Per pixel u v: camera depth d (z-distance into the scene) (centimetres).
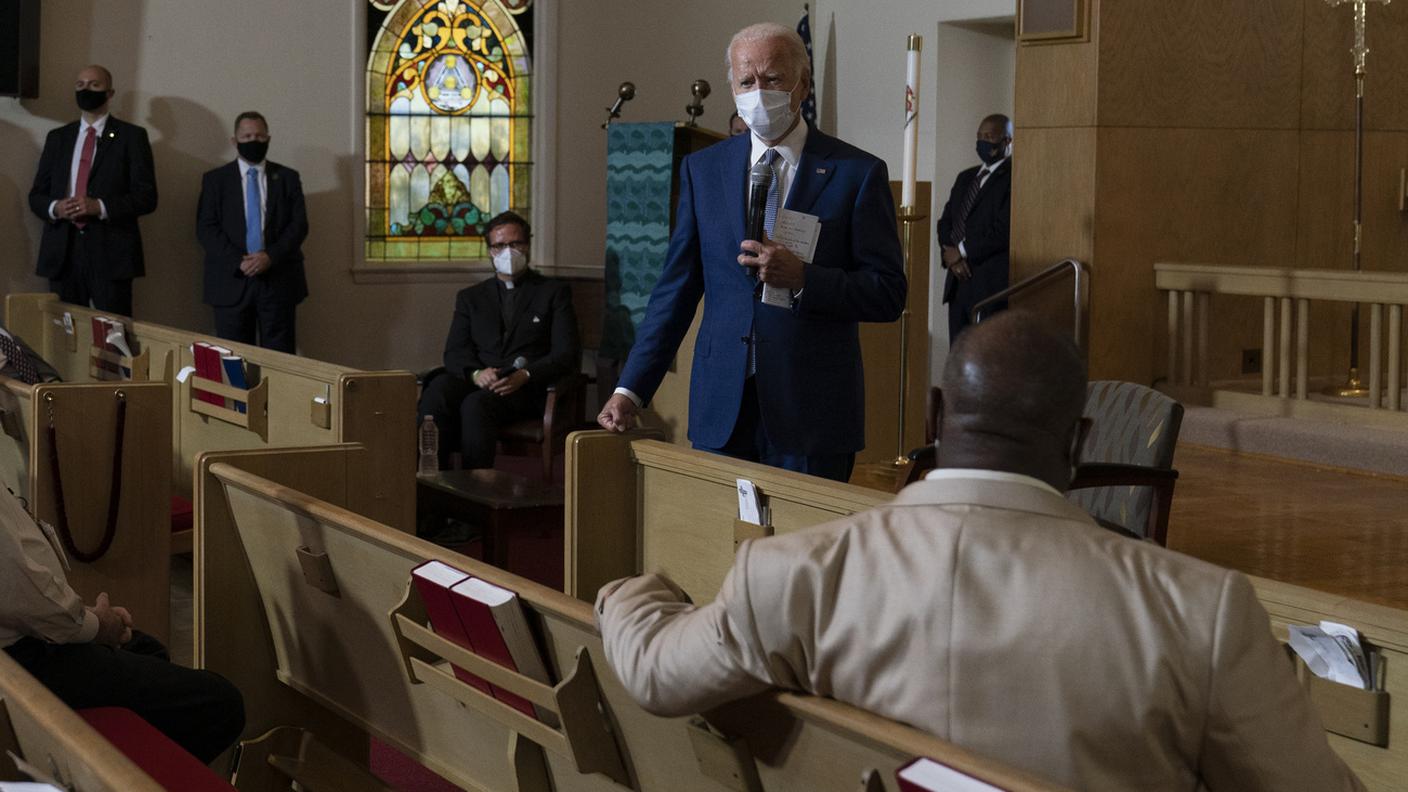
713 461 284
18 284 839
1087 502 387
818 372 320
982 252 818
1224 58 728
